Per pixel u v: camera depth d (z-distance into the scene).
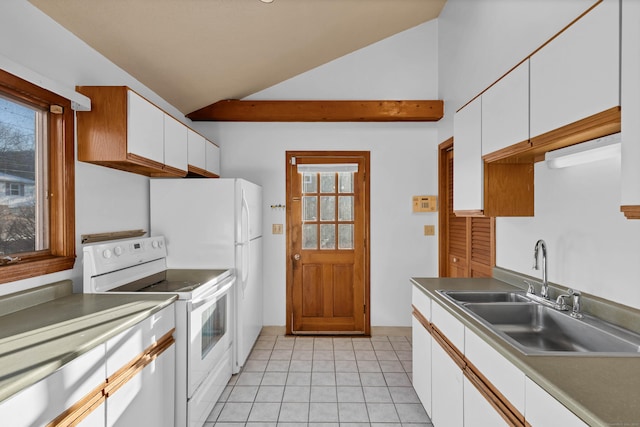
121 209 2.39
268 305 3.64
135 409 1.51
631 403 0.83
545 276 1.79
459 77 2.97
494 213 1.97
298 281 3.66
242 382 2.64
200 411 2.04
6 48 1.54
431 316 2.03
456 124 2.23
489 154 1.84
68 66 1.92
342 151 3.62
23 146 1.72
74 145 1.93
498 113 1.73
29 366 1.01
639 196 0.93
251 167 3.64
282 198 3.63
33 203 1.78
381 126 3.63
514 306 1.77
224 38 2.41
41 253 1.80
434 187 3.62
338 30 2.94
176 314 1.92
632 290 1.39
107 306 1.65
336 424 2.13
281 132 3.64
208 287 2.20
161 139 2.29
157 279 2.32
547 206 1.88
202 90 3.05
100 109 1.94
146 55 2.33
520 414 1.10
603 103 1.07
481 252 2.72
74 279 1.96
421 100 3.44
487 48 2.45
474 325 1.41
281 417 2.21
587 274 1.61
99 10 1.83
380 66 3.59
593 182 1.57
